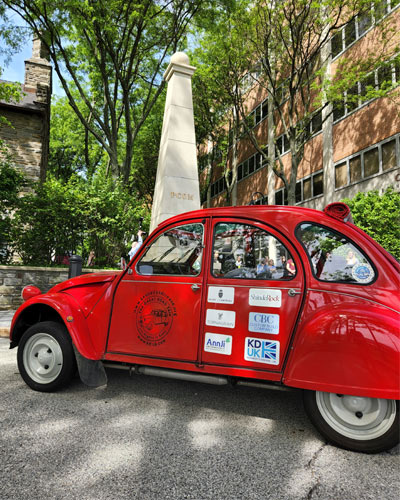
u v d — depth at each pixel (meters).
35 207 10.75
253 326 2.87
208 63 18.25
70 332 3.39
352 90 15.55
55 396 3.51
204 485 2.06
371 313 2.43
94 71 17.66
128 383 3.96
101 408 3.22
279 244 2.96
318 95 14.30
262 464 2.30
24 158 16.56
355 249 2.75
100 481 2.08
